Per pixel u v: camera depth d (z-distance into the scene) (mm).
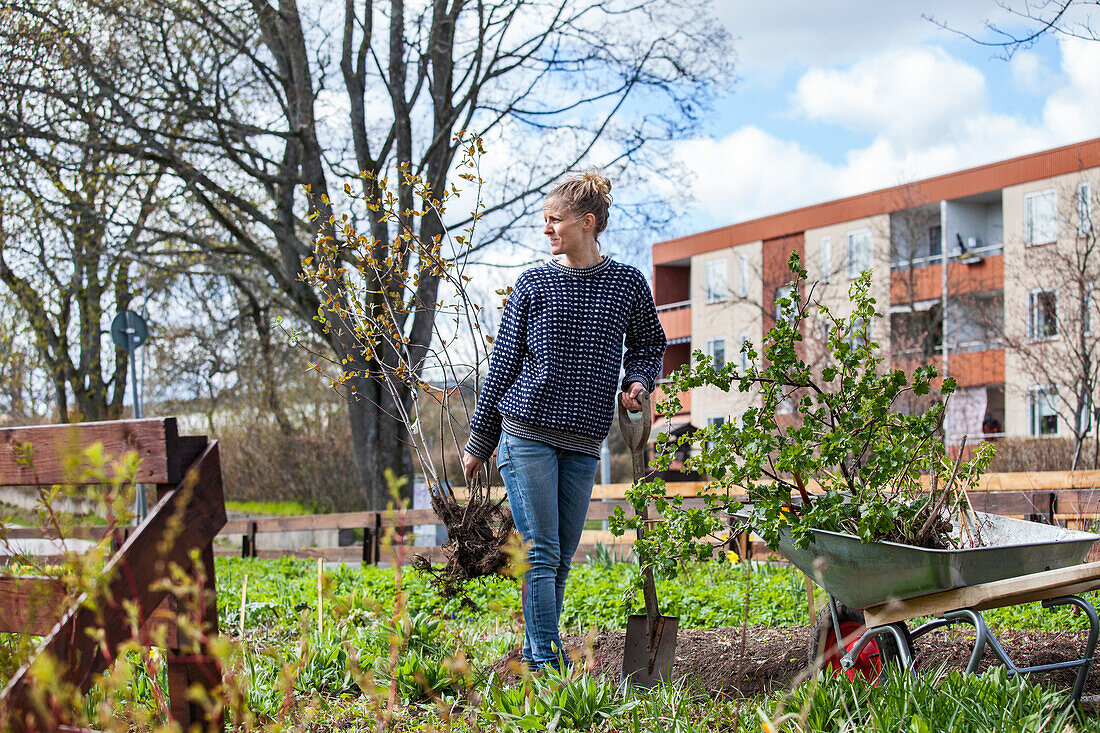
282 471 25438
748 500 3914
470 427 4305
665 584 7531
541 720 3254
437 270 5598
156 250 15148
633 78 15102
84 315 17391
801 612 6551
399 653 3938
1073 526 7418
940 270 30484
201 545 2514
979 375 28594
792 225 35781
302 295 15195
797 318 3957
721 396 34781
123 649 2152
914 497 3943
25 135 12906
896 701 3023
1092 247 20375
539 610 4023
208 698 2523
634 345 4461
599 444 4250
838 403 3883
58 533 2494
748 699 3652
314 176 14969
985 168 30469
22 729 2176
